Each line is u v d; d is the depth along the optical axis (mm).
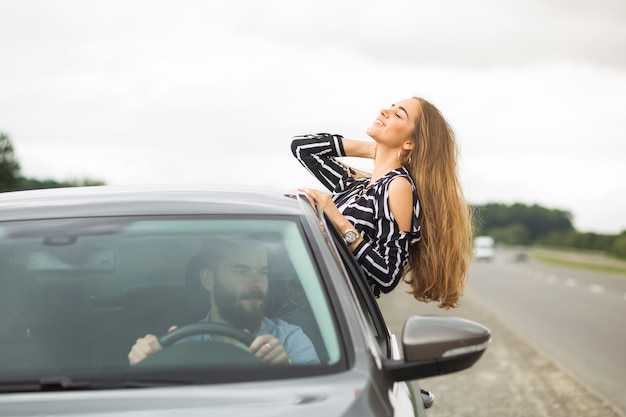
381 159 4473
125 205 3277
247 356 2871
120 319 3023
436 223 4328
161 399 2656
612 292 37594
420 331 2922
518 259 115938
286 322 3000
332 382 2729
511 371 12602
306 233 3170
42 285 3094
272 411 2588
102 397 2666
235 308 3037
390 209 4098
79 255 3111
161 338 2959
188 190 3467
